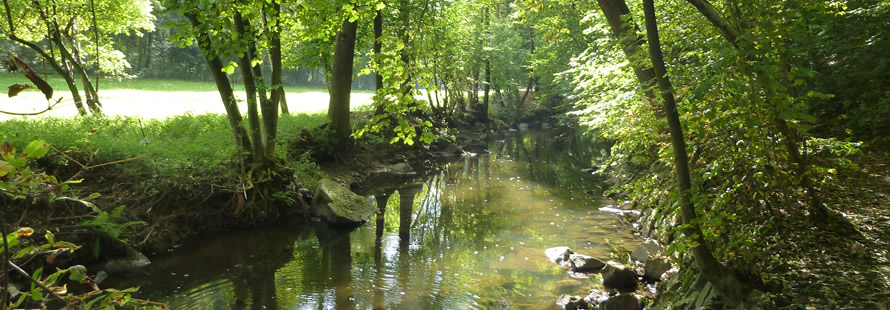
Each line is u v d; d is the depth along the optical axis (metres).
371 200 15.23
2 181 1.44
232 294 8.02
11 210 8.03
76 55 19.27
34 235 7.96
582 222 12.30
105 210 9.20
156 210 10.48
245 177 12.09
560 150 27.73
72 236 8.52
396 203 14.94
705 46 4.94
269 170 12.54
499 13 44.47
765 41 4.53
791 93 5.72
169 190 10.76
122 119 15.81
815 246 6.18
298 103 36.53
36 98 24.20
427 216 13.31
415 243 10.91
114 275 8.63
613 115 9.51
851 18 9.56
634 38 6.57
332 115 18.59
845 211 7.24
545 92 38.84
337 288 8.30
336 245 10.79
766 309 5.12
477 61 34.09
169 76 63.62
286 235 11.45
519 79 45.38
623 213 13.04
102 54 21.66
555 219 12.64
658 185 9.05
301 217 12.84
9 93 1.44
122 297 1.79
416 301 7.76
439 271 9.09
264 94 12.42
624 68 8.36
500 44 39.09
